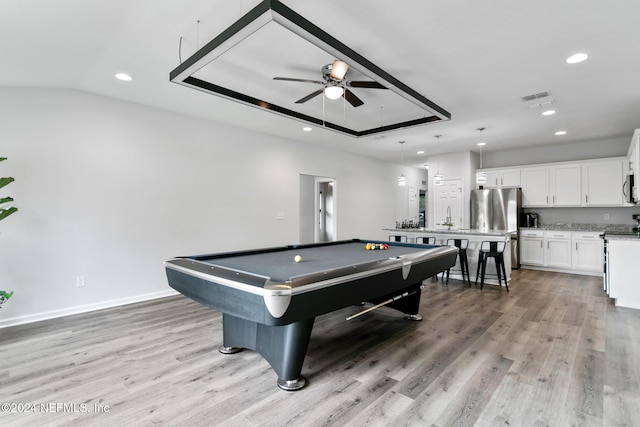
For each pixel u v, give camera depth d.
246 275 1.91
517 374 2.20
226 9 2.06
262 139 5.34
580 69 2.96
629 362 2.36
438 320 3.32
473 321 3.28
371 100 3.82
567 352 2.54
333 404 1.87
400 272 2.51
